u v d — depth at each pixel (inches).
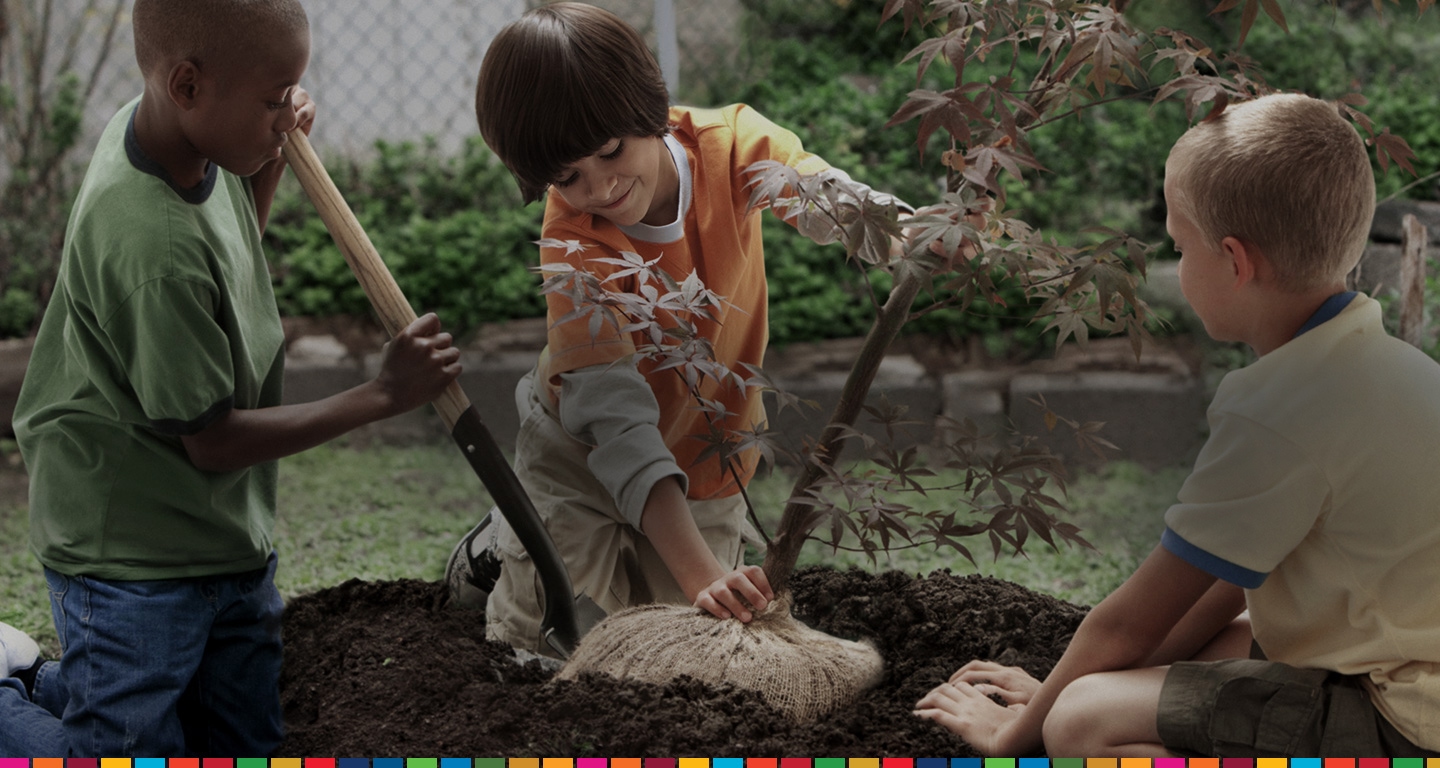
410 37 218.1
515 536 95.9
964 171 74.1
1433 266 180.4
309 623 100.3
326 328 198.2
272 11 70.9
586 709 76.6
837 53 237.5
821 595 101.7
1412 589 66.2
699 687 77.2
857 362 81.7
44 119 209.5
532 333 196.4
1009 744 74.5
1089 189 210.1
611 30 80.7
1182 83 72.8
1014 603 95.8
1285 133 67.4
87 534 77.9
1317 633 69.5
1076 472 156.3
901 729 77.4
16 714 82.4
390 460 164.6
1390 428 65.5
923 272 71.6
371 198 214.8
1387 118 213.5
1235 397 68.7
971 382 177.5
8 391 182.1
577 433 89.3
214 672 83.0
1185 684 69.1
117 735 75.7
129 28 214.8
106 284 73.2
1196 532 68.1
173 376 73.0
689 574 84.0
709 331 93.5
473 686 83.0
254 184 87.4
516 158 81.6
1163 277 189.9
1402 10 227.5
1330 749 66.5
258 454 76.4
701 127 94.0
